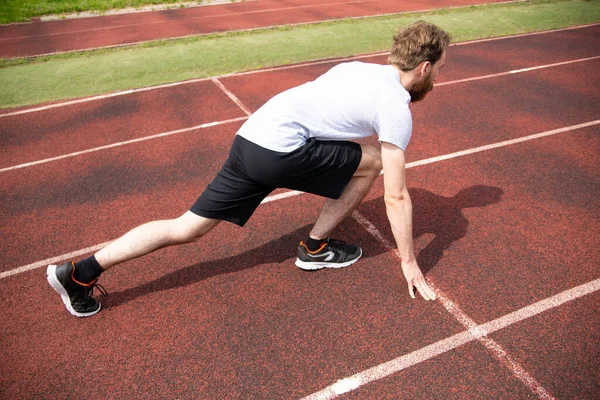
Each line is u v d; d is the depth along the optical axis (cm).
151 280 293
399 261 302
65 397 219
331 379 222
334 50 852
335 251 292
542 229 331
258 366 230
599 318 252
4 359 240
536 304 263
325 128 225
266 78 706
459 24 1032
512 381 217
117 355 240
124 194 404
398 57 222
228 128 531
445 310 261
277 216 360
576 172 410
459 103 584
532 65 732
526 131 497
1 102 652
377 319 256
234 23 1176
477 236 325
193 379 225
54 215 377
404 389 216
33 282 299
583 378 217
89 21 1334
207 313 265
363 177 257
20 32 1216
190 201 390
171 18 1305
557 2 1229
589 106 562
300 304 269
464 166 427
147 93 659
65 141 517
